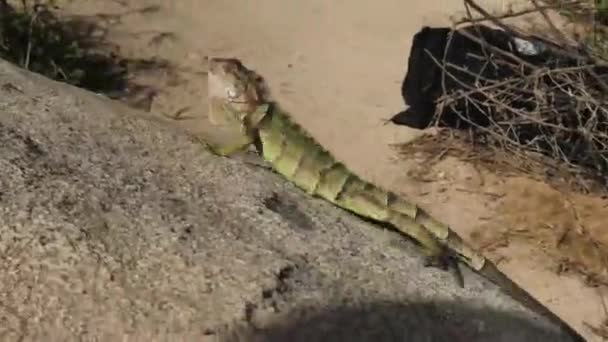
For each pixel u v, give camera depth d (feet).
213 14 13.89
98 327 5.33
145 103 11.84
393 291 5.74
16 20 12.08
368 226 6.27
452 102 10.78
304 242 5.90
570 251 9.77
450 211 10.27
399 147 11.20
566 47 10.39
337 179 6.36
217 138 6.79
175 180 6.11
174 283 5.49
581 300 9.29
